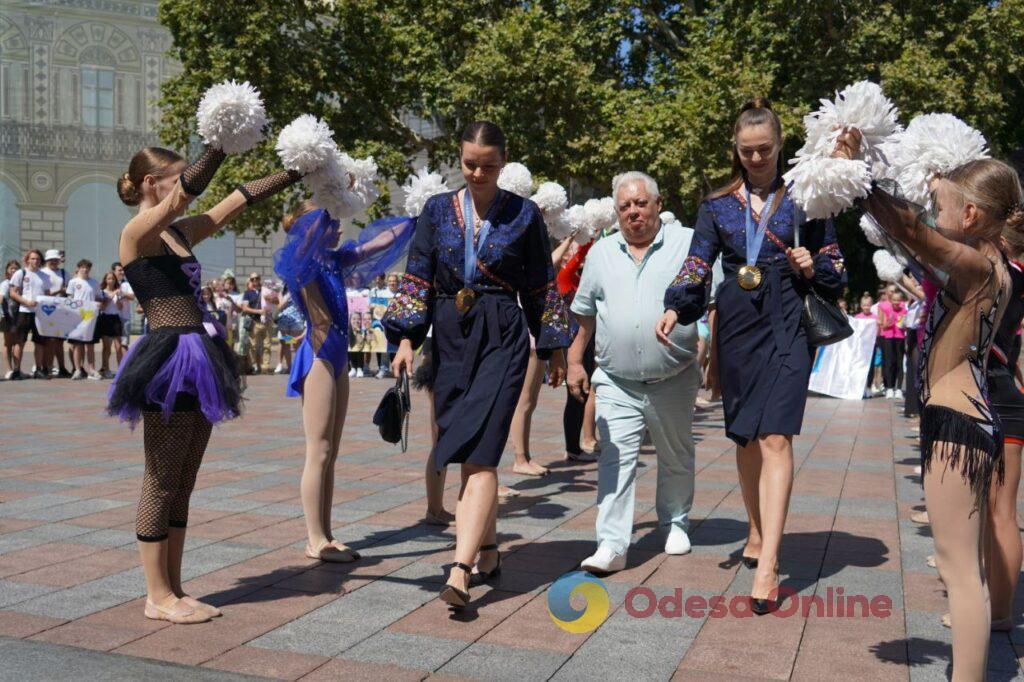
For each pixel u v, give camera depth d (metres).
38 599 4.02
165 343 3.72
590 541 5.19
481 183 4.20
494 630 3.75
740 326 4.34
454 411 4.09
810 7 21.89
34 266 16.17
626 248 4.77
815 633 3.74
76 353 16.41
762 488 4.21
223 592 4.18
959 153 3.24
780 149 4.39
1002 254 3.06
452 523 5.54
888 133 3.23
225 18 21.78
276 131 22.30
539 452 8.54
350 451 8.45
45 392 13.93
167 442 3.75
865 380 15.18
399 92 24.03
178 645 3.52
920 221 2.94
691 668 3.38
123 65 27.28
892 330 15.50
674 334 4.66
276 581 4.35
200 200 21.14
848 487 6.88
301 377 4.74
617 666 3.38
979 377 2.96
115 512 5.69
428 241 4.33
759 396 4.25
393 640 3.62
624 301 4.67
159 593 3.82
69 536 5.09
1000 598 3.72
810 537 5.30
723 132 20.95
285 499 6.17
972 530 2.90
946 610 4.02
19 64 26.34
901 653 3.52
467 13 23.91
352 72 23.70
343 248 4.93
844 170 2.98
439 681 3.23
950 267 2.93
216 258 28.84
